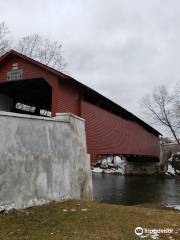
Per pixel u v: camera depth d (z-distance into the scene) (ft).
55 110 44.96
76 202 27.96
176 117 126.93
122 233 18.61
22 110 64.39
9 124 22.15
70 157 32.19
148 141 106.42
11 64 50.24
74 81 47.57
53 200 27.14
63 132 31.01
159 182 103.81
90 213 23.11
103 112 61.87
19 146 23.03
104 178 120.26
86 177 37.42
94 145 55.16
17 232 17.35
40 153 25.82
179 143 128.88
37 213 21.95
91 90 51.29
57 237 16.94
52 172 27.55
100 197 64.80
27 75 48.52
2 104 56.54
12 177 21.93
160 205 48.29
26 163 23.70
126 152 76.59
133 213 24.03
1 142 21.15
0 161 20.86
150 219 22.45
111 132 65.62
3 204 20.86
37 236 16.88
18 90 58.23
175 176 131.23
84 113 52.54
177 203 57.00
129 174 141.28
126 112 74.38
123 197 66.44
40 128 26.32
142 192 75.87
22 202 22.80
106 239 17.29
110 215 22.82
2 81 50.60
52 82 46.26
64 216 21.68
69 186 31.07
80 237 17.25
